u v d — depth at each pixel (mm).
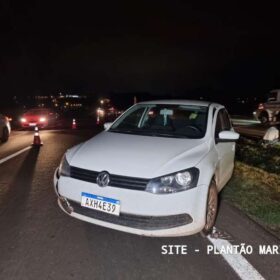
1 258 2914
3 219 3803
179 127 4273
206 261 2936
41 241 3244
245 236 3449
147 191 2914
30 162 7219
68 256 2965
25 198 4590
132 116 4816
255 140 10609
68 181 3287
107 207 3021
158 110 4676
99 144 3740
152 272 2746
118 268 2793
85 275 2680
